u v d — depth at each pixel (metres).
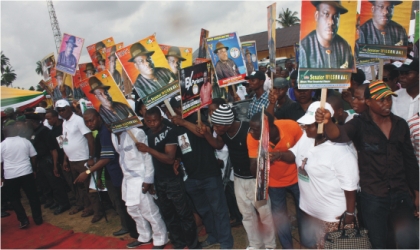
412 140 2.89
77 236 4.98
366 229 2.73
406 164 2.62
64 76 6.43
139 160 3.95
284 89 4.18
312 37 2.31
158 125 3.63
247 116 4.78
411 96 3.61
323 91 2.35
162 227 4.17
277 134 3.13
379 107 2.48
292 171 3.30
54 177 6.00
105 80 3.50
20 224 5.59
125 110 3.59
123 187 4.16
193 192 3.82
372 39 3.27
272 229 3.48
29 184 5.48
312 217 2.92
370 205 2.64
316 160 2.67
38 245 4.86
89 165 4.71
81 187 5.65
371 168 2.62
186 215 3.83
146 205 4.04
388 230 2.74
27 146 5.47
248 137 3.15
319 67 2.33
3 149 5.23
